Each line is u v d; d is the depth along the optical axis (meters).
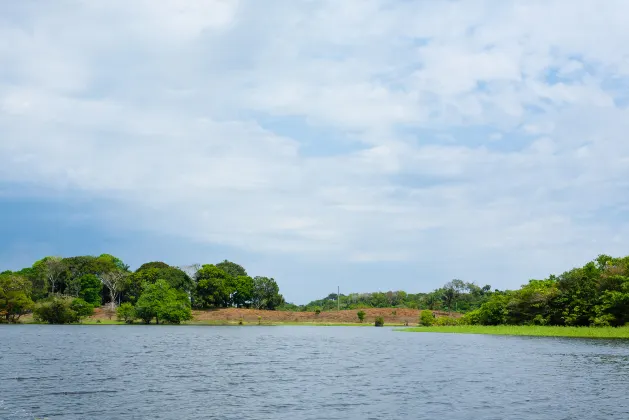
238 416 24.61
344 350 64.56
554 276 112.56
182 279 171.88
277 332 112.31
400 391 31.91
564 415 24.69
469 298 173.62
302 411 25.77
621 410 25.81
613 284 90.31
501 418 24.14
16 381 35.53
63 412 25.42
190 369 43.50
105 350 61.00
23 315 154.75
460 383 35.19
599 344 67.81
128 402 28.06
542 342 73.00
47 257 186.62
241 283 182.38
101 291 178.25
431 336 95.56
